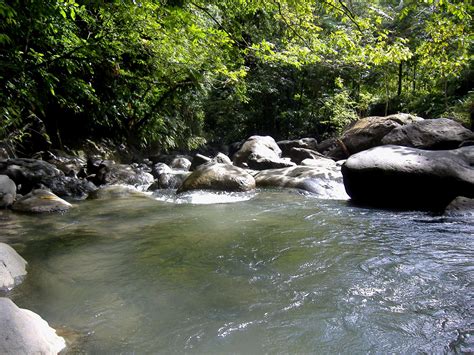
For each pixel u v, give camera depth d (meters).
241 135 17.34
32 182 6.12
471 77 11.00
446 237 3.34
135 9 5.04
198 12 6.04
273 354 1.63
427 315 1.95
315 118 15.47
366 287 2.31
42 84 7.36
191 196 5.62
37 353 1.50
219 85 16.23
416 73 14.97
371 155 5.00
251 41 10.66
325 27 10.34
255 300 2.16
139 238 3.48
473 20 5.02
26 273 2.62
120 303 2.15
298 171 6.83
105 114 10.73
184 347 1.69
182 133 14.93
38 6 5.81
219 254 2.99
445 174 4.37
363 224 3.89
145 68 10.85
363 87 15.95
